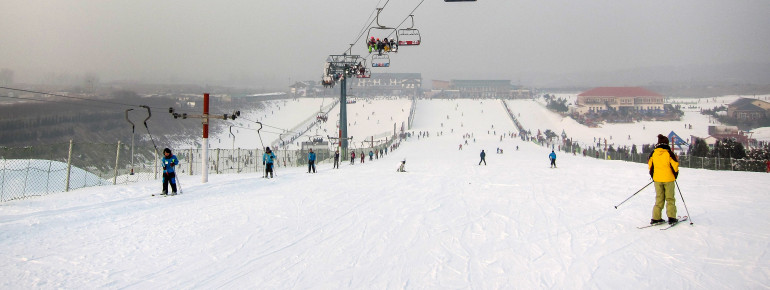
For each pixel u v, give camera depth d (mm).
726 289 5383
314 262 7109
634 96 153625
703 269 6090
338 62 53156
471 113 156125
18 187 16156
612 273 6141
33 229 9484
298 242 8469
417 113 155875
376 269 6695
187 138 94188
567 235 8539
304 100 192375
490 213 11461
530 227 9477
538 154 69250
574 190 16719
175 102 114688
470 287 5828
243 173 29938
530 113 158250
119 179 22219
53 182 17547
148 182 21203
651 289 5488
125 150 24891
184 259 7320
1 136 62156
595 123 135125
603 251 7238
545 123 143375
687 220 9031
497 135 119188
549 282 5922
